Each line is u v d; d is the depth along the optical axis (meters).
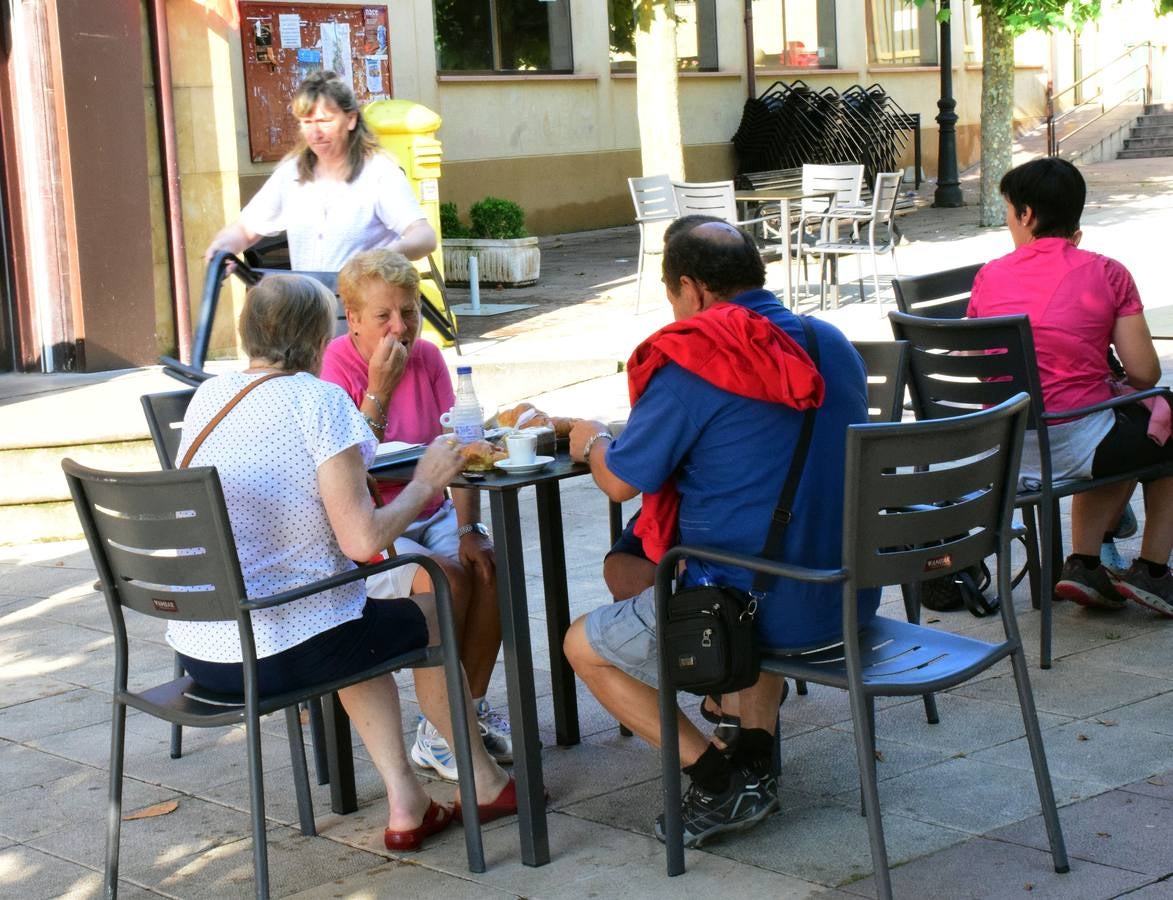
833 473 3.28
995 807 3.63
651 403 3.28
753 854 3.45
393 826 3.60
